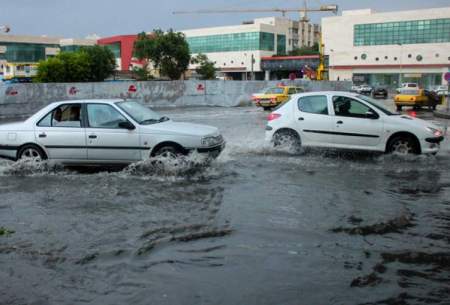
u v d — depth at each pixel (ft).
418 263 15.66
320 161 34.45
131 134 30.50
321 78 206.18
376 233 18.58
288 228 19.22
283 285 14.02
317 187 26.32
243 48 334.85
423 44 270.26
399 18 275.39
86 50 216.74
